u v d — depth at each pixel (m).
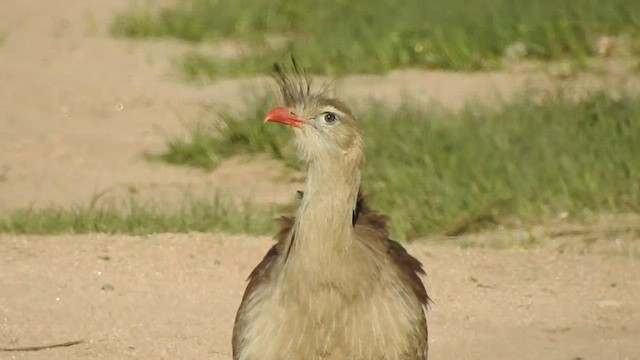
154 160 16.78
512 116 16.70
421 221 13.80
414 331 8.27
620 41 20.16
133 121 18.52
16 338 10.65
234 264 12.41
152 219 13.71
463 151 15.59
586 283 12.15
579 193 14.34
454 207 14.05
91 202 14.61
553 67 19.64
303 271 8.11
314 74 19.98
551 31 20.36
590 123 16.45
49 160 16.83
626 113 16.59
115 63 21.88
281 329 8.13
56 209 14.38
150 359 10.34
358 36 21.39
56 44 23.28
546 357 10.44
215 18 23.73
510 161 15.20
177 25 23.70
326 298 8.09
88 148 17.31
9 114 19.00
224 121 17.44
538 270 12.49
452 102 18.08
